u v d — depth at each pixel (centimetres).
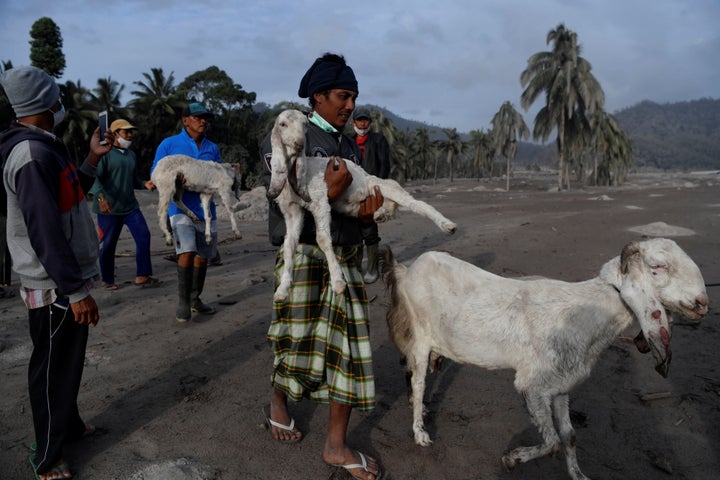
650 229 1205
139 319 569
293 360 294
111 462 307
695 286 279
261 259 932
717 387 412
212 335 522
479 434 352
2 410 365
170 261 919
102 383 414
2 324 539
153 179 547
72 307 266
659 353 281
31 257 271
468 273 343
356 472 296
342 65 294
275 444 334
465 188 5481
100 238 688
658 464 319
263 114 5816
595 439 349
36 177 252
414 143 9744
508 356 319
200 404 383
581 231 1230
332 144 300
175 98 4856
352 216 300
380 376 444
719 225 1315
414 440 343
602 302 310
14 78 264
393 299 372
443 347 347
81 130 4172
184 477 294
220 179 570
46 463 281
